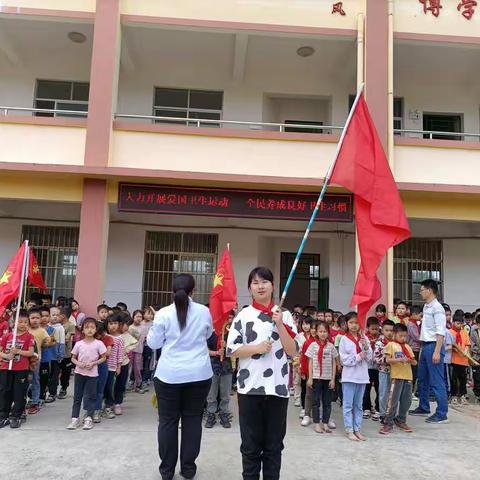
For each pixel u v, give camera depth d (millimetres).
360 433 5832
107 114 9375
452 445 5559
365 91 9719
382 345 6449
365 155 5117
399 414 6188
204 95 12219
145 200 9453
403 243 12305
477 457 5145
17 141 9320
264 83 12094
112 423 6191
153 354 8805
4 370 5906
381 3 9891
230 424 6219
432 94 12312
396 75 11914
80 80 11867
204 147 9547
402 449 5379
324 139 9641
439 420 6625
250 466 3494
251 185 9438
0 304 6125
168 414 4285
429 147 9805
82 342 6102
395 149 9750
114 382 6617
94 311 9117
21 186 9477
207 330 4457
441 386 6648
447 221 11266
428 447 5465
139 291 11758
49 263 11820
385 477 4527
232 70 11789
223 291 7090
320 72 11953
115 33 9609
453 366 8219
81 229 9297
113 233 11883
